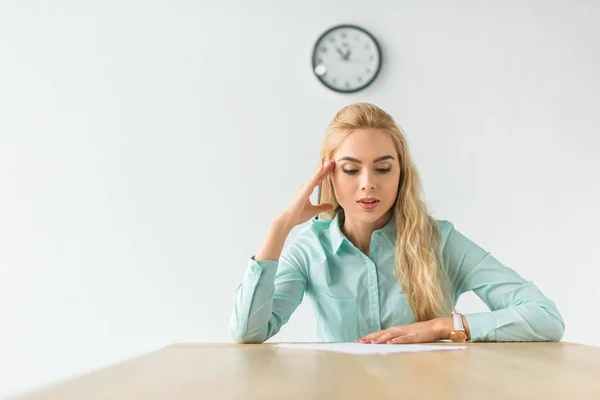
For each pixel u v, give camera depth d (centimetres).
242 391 41
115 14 300
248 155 291
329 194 149
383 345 96
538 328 115
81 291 280
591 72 304
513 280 136
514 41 304
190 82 296
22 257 282
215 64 296
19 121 291
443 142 295
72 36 298
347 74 296
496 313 116
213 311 279
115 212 286
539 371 54
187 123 292
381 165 131
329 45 297
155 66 296
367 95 296
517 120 298
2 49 296
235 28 299
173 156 290
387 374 51
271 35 299
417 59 300
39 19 299
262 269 123
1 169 288
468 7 305
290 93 295
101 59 296
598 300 288
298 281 144
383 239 145
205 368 58
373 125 133
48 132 291
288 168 290
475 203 292
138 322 279
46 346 277
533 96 301
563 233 292
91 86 295
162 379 49
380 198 132
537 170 295
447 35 302
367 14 302
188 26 299
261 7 301
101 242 283
